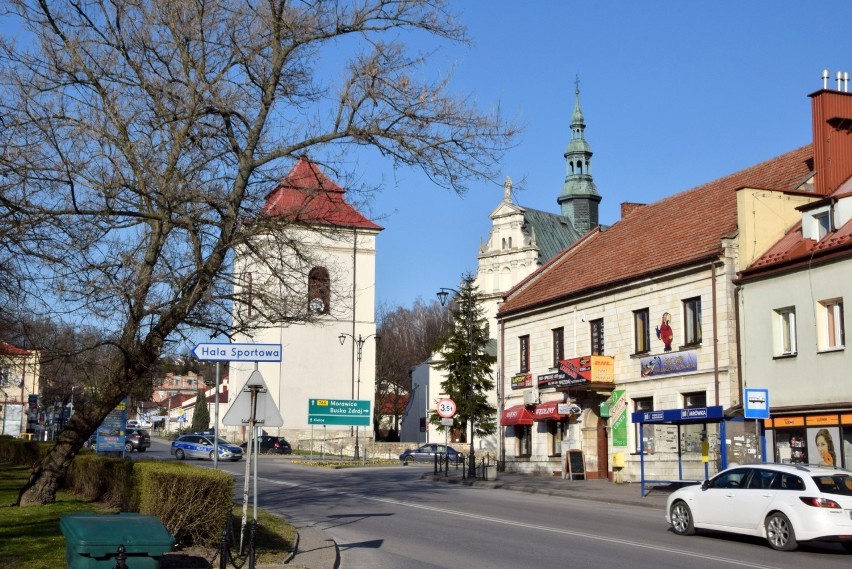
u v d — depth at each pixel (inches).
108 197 658.8
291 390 2534.5
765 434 1071.6
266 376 2522.1
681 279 1254.3
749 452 975.0
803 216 1109.1
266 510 879.1
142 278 693.9
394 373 4069.9
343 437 2561.5
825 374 1006.4
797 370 1046.4
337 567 541.0
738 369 1149.1
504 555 590.6
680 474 1088.2
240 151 729.0
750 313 1128.2
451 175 723.4
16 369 895.1
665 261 1315.2
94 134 660.7
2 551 506.9
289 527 692.7
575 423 1481.3
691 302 1243.2
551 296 1584.6
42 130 647.1
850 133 1203.9
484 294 3206.2
